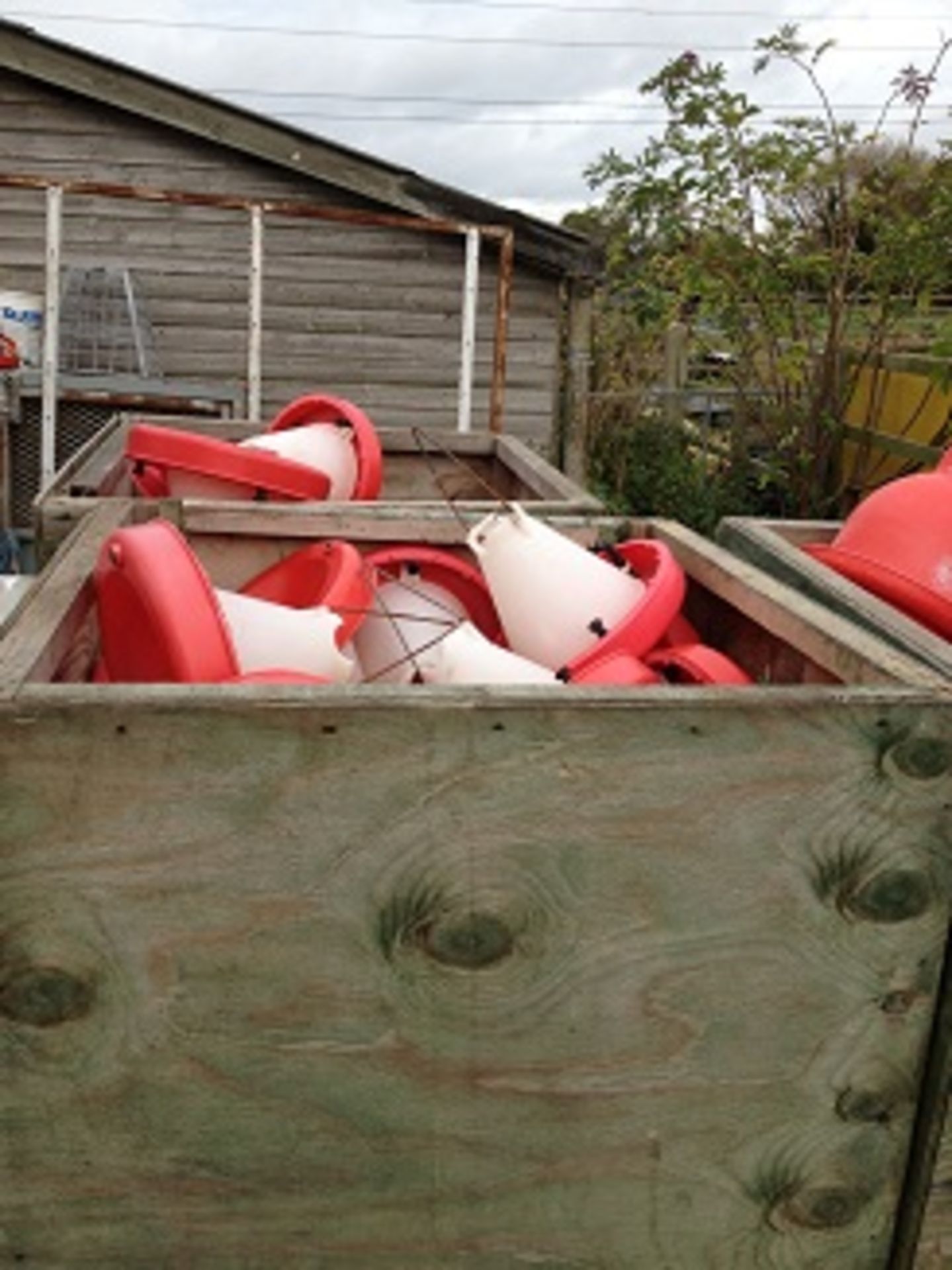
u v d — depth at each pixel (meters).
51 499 2.10
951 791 1.09
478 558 1.86
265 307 7.69
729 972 1.11
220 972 1.06
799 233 6.55
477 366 7.82
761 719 1.06
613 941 1.09
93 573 1.47
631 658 1.48
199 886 1.04
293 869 1.04
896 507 1.80
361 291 7.71
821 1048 1.13
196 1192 1.11
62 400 5.62
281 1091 1.09
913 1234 1.18
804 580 1.63
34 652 1.14
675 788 1.06
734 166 6.49
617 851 1.07
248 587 1.96
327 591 1.69
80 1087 1.08
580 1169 1.14
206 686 1.04
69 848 1.02
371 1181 1.12
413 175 7.34
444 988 1.08
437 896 1.06
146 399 5.66
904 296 6.37
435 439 3.58
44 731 1.00
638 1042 1.11
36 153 7.45
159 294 7.62
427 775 1.04
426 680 1.60
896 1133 1.17
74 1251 1.12
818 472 6.61
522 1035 1.10
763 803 1.08
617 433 7.91
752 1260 1.18
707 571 1.75
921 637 1.34
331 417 2.89
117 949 1.05
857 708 1.07
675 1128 1.14
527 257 7.56
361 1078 1.09
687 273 6.53
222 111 7.19
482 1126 1.12
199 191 7.53
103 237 7.56
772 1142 1.15
